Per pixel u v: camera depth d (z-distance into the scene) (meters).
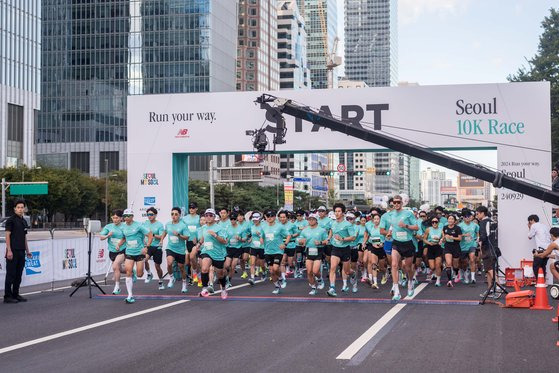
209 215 14.41
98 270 21.20
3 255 16.41
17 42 96.69
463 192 114.50
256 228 18.33
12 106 95.75
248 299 14.61
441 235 17.83
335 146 19.69
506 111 19.00
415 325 10.82
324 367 7.62
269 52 154.88
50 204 77.25
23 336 9.95
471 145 19.12
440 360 8.00
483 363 7.82
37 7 101.44
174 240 16.14
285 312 12.50
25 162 97.62
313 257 15.29
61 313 12.55
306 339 9.52
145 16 111.81
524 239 18.75
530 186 12.34
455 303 13.79
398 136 19.45
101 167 111.81
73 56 113.25
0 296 15.64
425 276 21.58
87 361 8.08
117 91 112.19
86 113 112.62
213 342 9.32
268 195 97.56
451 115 19.25
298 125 19.89
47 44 113.81
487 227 15.05
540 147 18.84
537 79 44.91
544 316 11.90
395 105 19.47
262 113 20.44
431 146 19.33
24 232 14.77
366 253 18.66
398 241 14.24
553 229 14.43
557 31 45.75
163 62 111.50
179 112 20.97
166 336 9.85
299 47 176.75
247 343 9.23
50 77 113.62
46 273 17.81
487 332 10.11
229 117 20.66
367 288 17.53
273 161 139.12
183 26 111.12
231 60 120.25
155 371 7.50
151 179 21.14
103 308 13.25
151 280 19.95
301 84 178.25
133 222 14.47
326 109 19.80
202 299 14.71
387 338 9.58
